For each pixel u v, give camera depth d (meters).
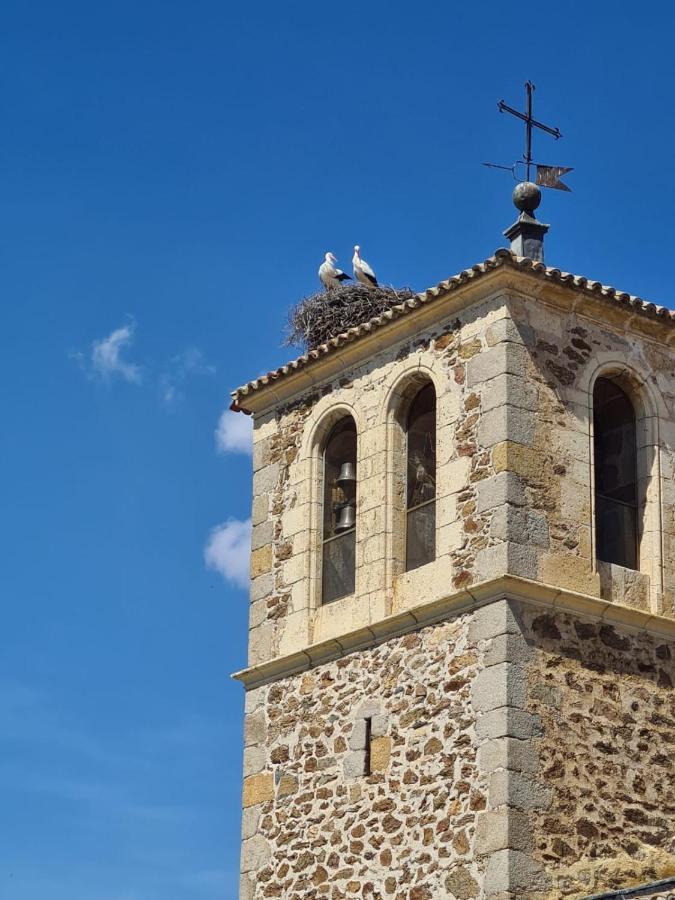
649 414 25.69
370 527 25.67
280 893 25.03
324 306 28.30
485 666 23.42
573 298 25.30
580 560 24.31
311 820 24.97
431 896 23.09
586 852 22.95
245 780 26.08
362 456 26.12
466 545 24.28
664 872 23.34
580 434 24.91
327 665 25.55
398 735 24.22
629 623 24.41
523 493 24.12
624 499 25.55
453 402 25.06
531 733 23.09
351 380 26.70
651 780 23.83
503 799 22.64
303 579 26.42
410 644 24.50
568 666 23.70
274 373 27.58
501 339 24.70
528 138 26.84
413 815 23.67
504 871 22.34
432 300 25.44
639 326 25.91
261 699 26.31
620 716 23.89
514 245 26.30
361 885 23.98
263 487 27.62
